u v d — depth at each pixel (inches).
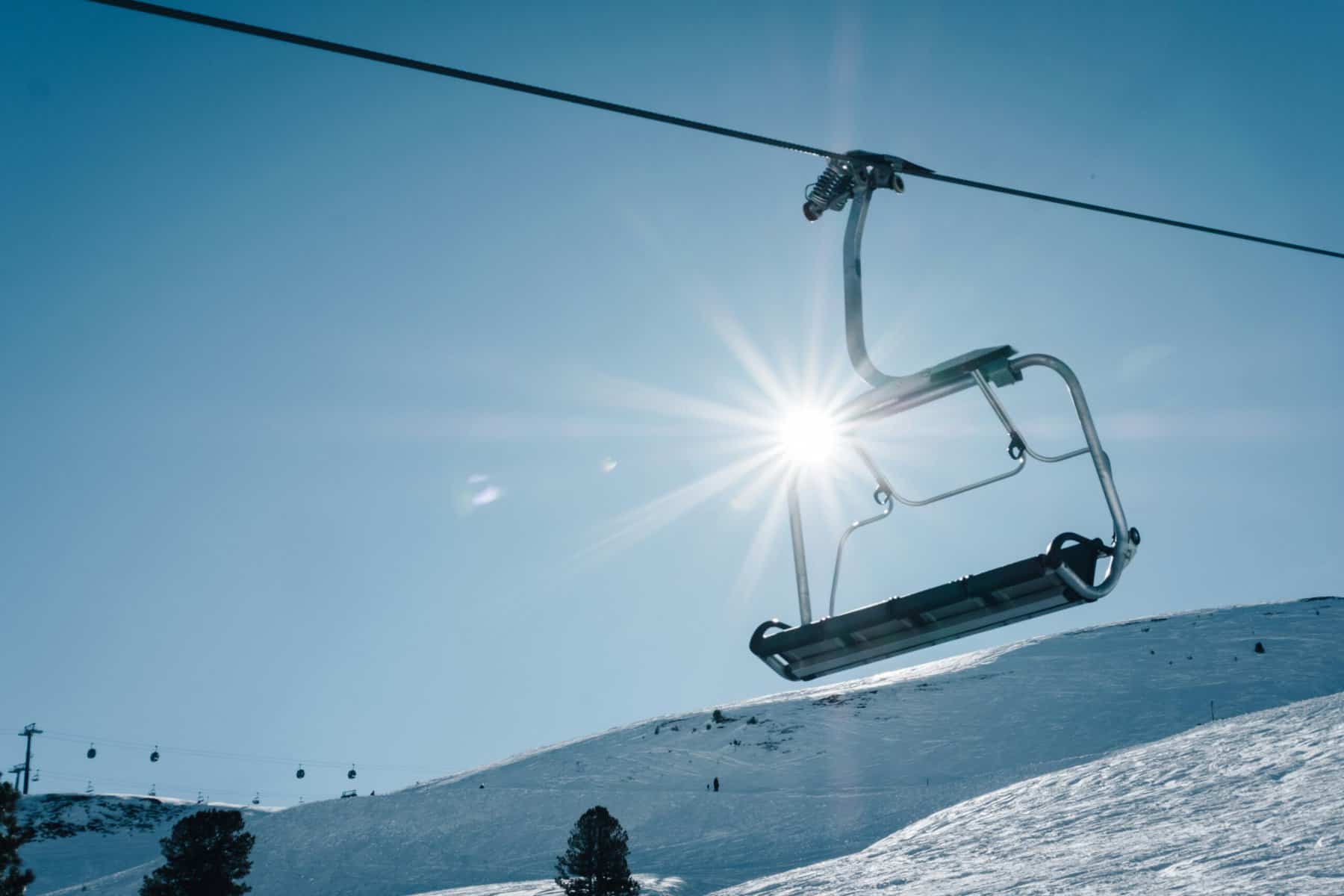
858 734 3417.8
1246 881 491.5
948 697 3764.8
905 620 215.8
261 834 2578.7
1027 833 905.5
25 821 3476.9
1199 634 4335.6
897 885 762.8
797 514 239.3
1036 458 208.2
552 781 3316.9
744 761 3289.9
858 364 219.8
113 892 2247.8
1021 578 200.4
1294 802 730.2
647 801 2699.3
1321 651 3796.8
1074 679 3737.7
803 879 937.5
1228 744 1059.9
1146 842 710.5
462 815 2677.2
